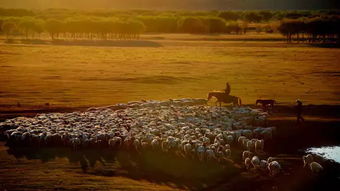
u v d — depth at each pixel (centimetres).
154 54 11538
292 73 8138
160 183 2962
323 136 4159
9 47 12862
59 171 3133
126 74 7894
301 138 4088
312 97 5903
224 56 11125
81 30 17850
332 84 6975
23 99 5716
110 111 4853
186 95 6100
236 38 17888
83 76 7650
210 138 3794
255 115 4588
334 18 16775
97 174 3097
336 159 3547
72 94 6097
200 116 4494
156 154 3509
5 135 3962
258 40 16825
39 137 3700
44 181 2936
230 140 3762
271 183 3016
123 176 3075
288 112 5047
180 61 9944
